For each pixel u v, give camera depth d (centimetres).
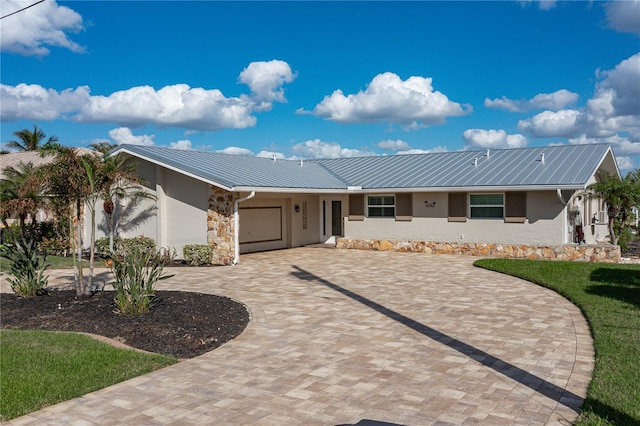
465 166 2317
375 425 408
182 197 1966
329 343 833
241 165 2292
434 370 693
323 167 2753
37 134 4975
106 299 1144
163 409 578
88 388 638
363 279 1489
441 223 2162
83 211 2209
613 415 527
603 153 2127
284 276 1566
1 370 697
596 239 2383
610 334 828
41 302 1124
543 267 1588
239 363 736
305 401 594
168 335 880
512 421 531
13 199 1888
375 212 2341
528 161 2200
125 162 2055
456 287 1337
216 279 1518
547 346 797
